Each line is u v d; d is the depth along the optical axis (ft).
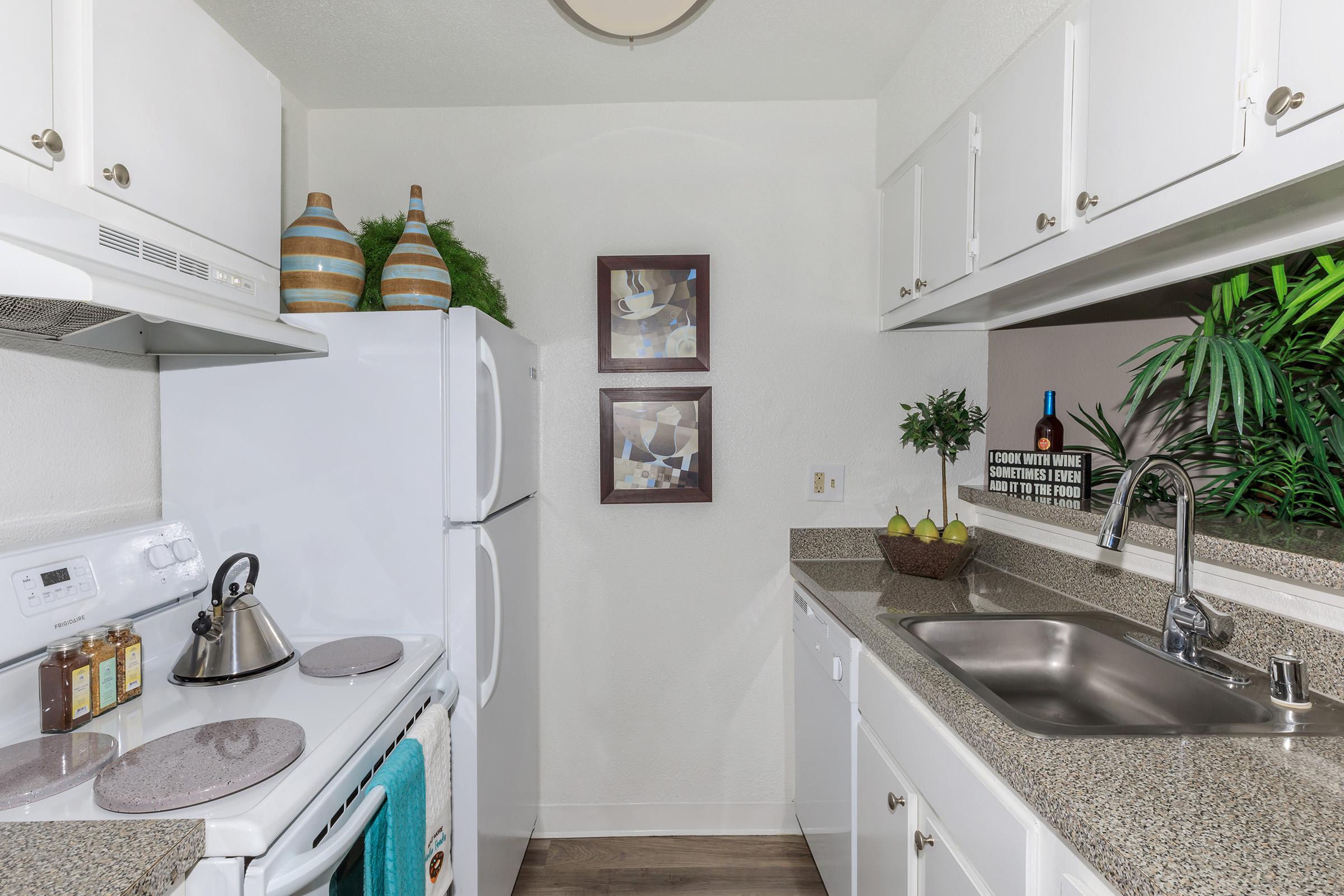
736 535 7.64
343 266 5.29
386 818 3.55
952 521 6.63
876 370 7.59
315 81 6.96
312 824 3.04
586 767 7.65
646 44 6.38
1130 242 3.74
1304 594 3.60
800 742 7.19
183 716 3.78
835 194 7.57
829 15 5.96
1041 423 6.34
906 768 4.14
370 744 3.75
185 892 2.71
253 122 4.55
